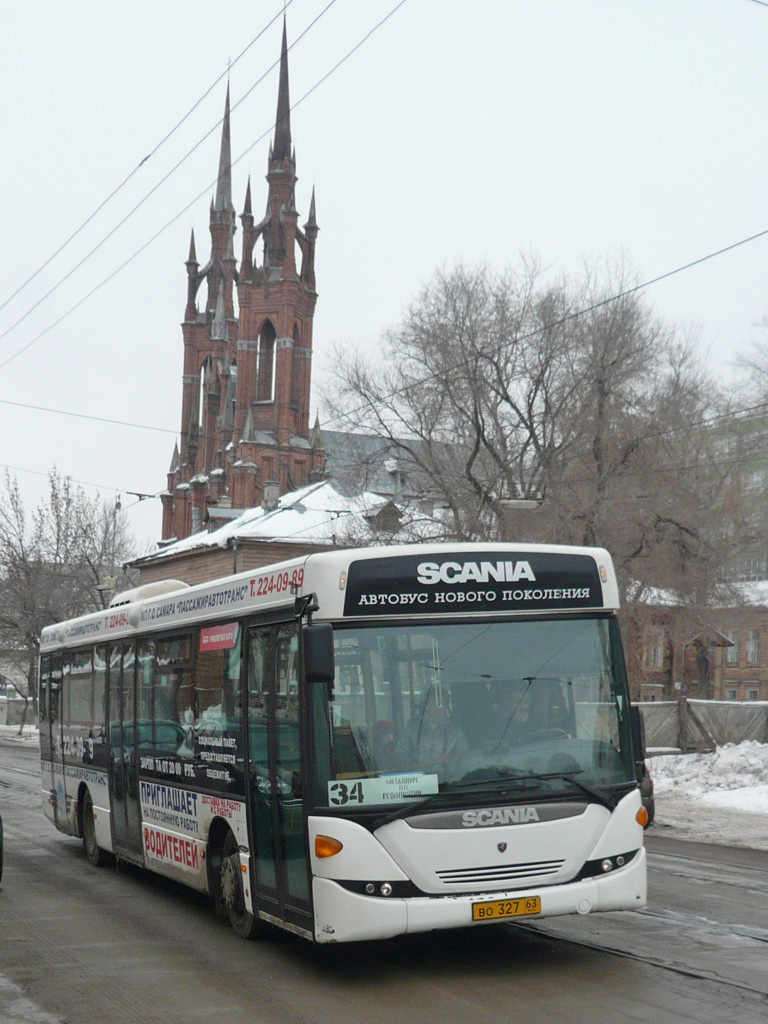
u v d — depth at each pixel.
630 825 8.09
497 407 35.03
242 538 53.03
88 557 63.78
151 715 11.95
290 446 95.56
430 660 8.06
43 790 17.16
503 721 8.03
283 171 100.12
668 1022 6.71
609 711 8.30
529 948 8.84
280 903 8.46
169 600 11.55
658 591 37.28
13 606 63.41
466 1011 7.10
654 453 34.81
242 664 9.36
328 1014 7.16
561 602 8.41
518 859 7.75
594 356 34.19
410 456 36.50
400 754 7.83
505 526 33.81
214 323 110.88
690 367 36.25
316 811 7.76
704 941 8.95
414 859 7.62
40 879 13.45
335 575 8.08
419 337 35.81
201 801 10.28
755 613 40.12
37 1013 7.39
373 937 7.52
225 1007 7.42
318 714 7.89
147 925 10.41
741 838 16.84
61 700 16.20
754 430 40.72
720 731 29.11
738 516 39.47
